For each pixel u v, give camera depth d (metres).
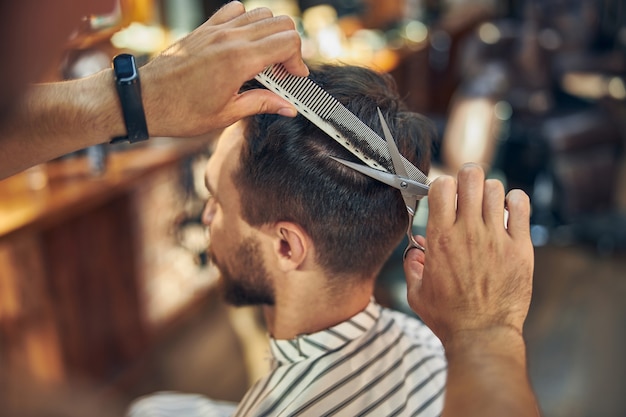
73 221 2.07
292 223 0.92
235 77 0.74
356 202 0.89
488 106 2.64
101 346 2.30
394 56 3.37
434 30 3.91
